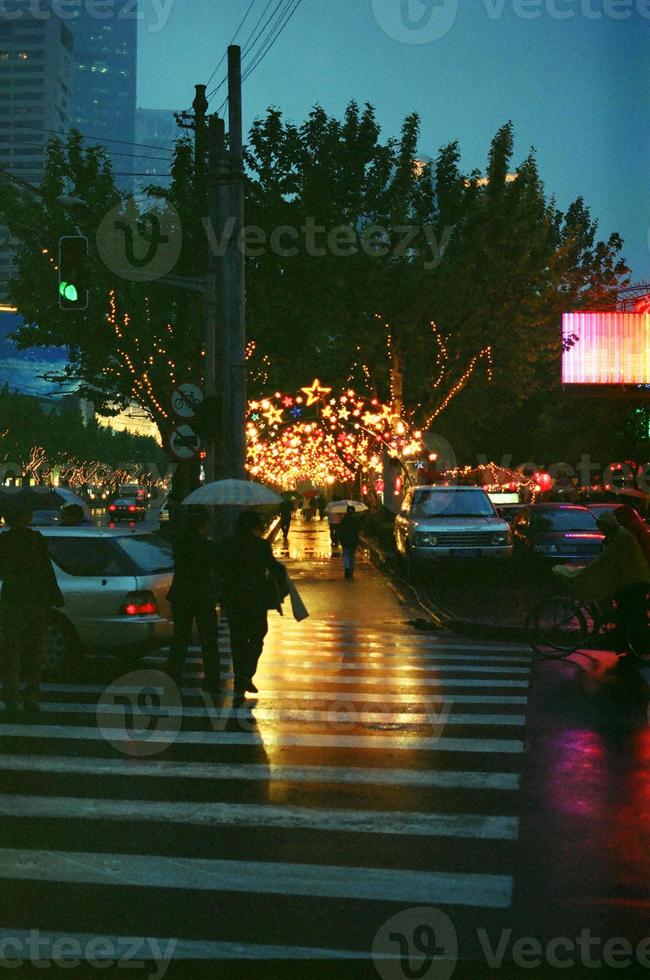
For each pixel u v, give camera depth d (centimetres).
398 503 3531
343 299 3278
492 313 3356
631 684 1199
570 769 812
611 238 4191
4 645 1012
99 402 3812
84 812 697
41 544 1023
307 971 455
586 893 548
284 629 1755
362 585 2583
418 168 3319
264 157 3284
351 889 554
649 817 686
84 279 1717
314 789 755
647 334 4344
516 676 1255
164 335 3528
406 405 3538
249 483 1602
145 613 1221
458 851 617
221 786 762
